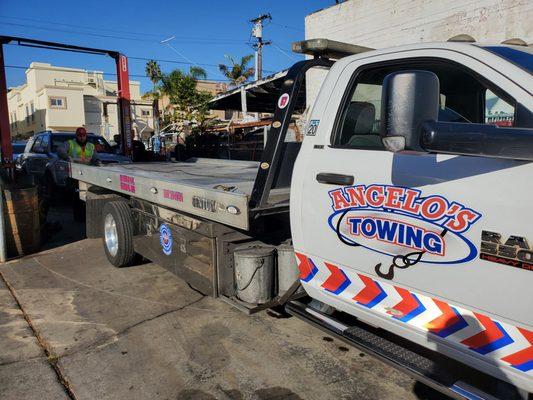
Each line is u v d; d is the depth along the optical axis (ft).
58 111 134.00
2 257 20.04
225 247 12.31
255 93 59.21
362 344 9.14
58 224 26.07
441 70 8.59
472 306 7.37
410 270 8.18
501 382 7.57
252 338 12.50
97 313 14.40
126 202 18.29
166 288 16.44
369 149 9.00
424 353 9.44
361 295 9.33
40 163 38.42
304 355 11.59
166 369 11.05
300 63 10.84
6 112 22.52
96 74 150.30
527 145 5.95
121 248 17.84
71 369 11.16
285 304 11.57
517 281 6.70
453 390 7.54
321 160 9.80
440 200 7.58
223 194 11.08
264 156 10.79
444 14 27.58
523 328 6.79
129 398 9.96
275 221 12.31
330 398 9.84
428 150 6.50
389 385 10.27
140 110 144.05
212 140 64.69
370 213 8.74
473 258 7.20
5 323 13.80
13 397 10.05
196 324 13.43
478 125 6.37
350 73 9.82
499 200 6.84
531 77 6.99
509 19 24.31
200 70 86.84
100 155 34.24
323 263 10.03
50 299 15.64
